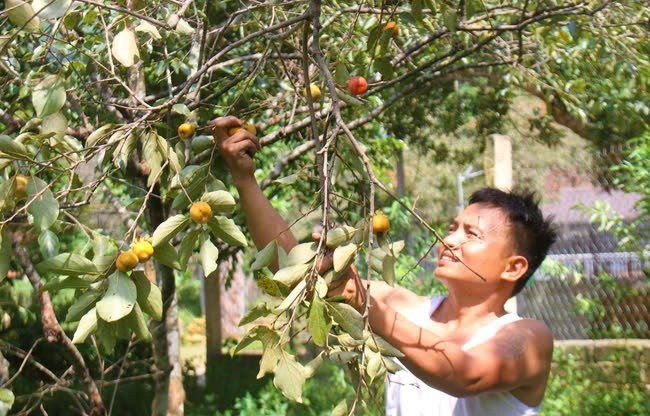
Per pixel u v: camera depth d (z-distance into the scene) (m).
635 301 6.64
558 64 4.29
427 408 2.17
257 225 1.97
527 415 2.07
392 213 5.73
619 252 6.23
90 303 1.65
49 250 1.83
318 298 1.50
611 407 5.26
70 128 2.74
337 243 1.59
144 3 2.31
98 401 3.54
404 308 2.37
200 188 1.86
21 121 2.96
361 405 1.61
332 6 3.14
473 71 4.82
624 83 4.39
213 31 2.55
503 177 4.70
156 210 3.42
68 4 1.82
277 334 1.51
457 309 2.23
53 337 3.34
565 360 5.77
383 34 2.20
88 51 2.75
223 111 3.28
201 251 1.69
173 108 1.92
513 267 2.20
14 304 3.92
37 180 1.73
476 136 7.38
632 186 5.40
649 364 5.79
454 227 2.27
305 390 5.96
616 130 6.59
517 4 3.53
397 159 7.25
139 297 1.67
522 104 10.30
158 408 3.86
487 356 1.91
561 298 6.77
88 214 3.75
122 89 3.23
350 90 2.00
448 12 2.15
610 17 3.61
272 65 3.26
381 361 1.56
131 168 3.25
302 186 5.08
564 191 10.77
